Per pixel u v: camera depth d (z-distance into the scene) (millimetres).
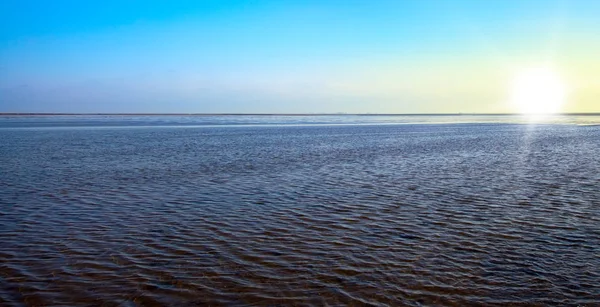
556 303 9164
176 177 24906
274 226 14766
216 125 109000
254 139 56469
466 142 51844
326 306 9008
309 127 98312
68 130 76625
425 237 13586
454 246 12711
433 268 11008
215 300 9227
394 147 44844
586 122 134125
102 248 12328
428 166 29938
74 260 11367
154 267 10961
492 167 29422
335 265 11188
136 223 15008
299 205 17953
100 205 17719
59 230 14055
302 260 11539
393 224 15070
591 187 21859
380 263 11336
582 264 11312
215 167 29062
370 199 19156
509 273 10703
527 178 24750
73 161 31578
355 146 46031
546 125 109125
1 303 8953
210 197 19484
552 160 33250
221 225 14852
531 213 16578
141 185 22344
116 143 48188
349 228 14570
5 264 11000
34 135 61312
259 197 19547
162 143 48781
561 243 13000
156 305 8977
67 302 9047
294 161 32562
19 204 17719
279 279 10297
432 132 75875
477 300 9273
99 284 9922
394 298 9359
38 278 10188
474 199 19156
